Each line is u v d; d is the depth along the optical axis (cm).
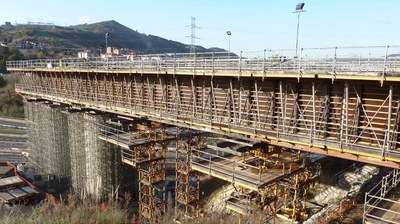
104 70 3059
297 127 1781
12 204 3409
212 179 3841
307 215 2570
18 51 11194
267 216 2422
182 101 2528
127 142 2786
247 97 2055
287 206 2752
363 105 1584
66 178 4419
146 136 3025
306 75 1644
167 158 4812
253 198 2355
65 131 4412
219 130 2239
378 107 1540
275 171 2188
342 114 1656
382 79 1402
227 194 3209
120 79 3125
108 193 3544
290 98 1858
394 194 1730
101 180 3572
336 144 1630
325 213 2403
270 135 1923
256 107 2025
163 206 3067
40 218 1966
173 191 3794
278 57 1958
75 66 3725
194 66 2241
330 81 1684
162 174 3066
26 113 5469
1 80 9138
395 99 1487
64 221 1970
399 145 1508
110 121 3034
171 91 2605
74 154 4003
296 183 2480
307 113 1803
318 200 2797
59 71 4019
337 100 1683
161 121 2655
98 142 3572
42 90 4819
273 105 1938
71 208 2306
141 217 2953
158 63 2594
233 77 2119
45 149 4738
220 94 2233
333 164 3094
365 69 1506
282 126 1839
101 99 3384
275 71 1786
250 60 1958
